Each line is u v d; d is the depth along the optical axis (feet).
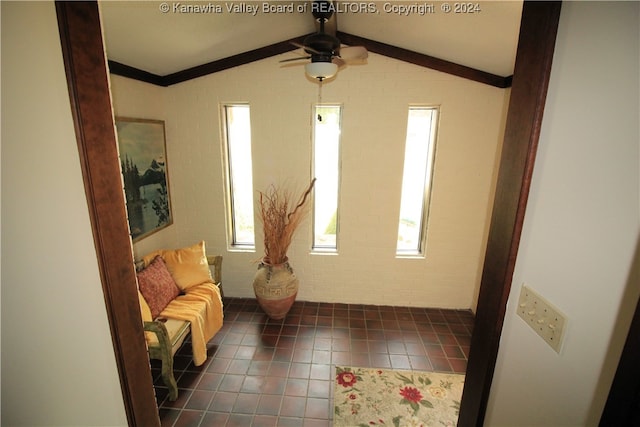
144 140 8.66
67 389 3.64
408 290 10.62
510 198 3.05
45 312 3.36
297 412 6.63
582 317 2.37
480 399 3.66
